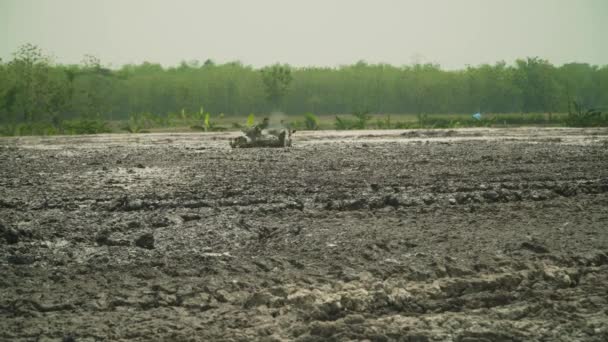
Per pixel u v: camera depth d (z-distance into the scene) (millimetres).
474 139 72000
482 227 26797
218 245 24453
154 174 43000
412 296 19078
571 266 22094
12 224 27625
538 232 25984
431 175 40500
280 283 20094
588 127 106438
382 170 43312
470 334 16594
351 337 16359
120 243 24594
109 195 34750
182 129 137750
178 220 28062
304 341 16125
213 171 43812
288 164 47312
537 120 180750
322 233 25859
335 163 47500
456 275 20906
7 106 167375
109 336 16359
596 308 18500
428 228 26609
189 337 16266
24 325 16969
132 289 19625
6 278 20688
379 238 24906
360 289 19250
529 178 38812
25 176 43031
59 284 20156
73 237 25500
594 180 37938
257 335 16500
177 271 21234
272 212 29734
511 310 18219
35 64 174625
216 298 19016
